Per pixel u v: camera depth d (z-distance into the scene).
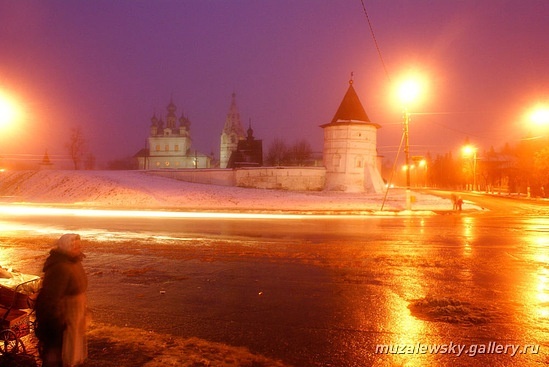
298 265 11.57
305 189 66.56
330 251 13.82
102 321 6.99
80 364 4.91
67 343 4.72
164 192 51.44
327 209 37.38
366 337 6.25
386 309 7.64
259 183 65.31
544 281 9.79
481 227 21.81
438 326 6.73
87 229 20.05
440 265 11.58
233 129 143.50
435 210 36.22
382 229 20.67
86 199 47.41
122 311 7.54
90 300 8.23
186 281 9.78
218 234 18.33
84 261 12.13
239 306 7.84
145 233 18.58
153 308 7.72
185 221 24.72
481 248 14.52
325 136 68.75
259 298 8.38
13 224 22.38
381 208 37.00
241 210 34.50
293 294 8.66
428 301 7.95
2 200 48.16
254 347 5.88
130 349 5.77
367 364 5.34
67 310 4.72
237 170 65.06
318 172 67.31
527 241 16.27
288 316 7.25
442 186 124.00
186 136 129.62
